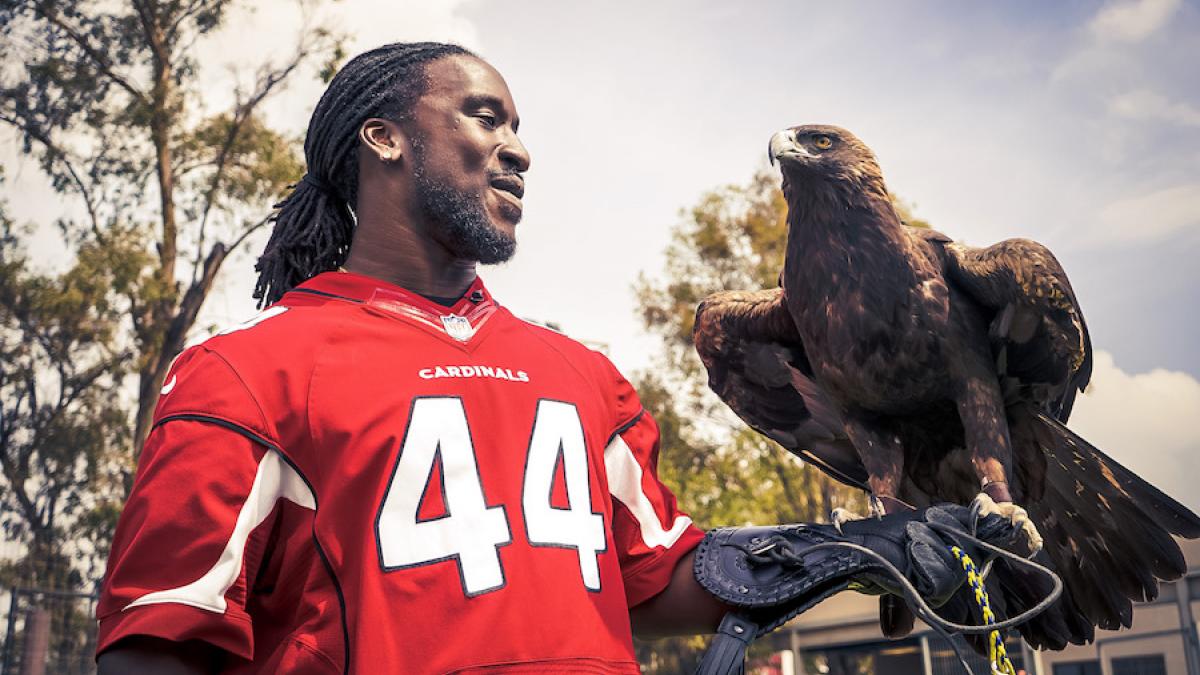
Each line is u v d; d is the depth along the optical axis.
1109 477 1.62
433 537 1.32
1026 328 1.70
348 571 1.30
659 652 22.80
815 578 1.50
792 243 1.81
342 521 1.31
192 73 20.31
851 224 1.73
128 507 1.29
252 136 20.36
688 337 23.36
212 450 1.29
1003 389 1.75
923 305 1.68
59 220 19.73
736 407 2.08
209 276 20.08
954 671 13.90
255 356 1.37
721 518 20.45
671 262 24.30
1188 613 13.32
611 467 1.66
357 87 1.63
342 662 1.26
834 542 1.50
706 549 1.61
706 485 21.30
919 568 1.43
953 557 1.44
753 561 1.54
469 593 1.30
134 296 19.25
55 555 18.77
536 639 1.31
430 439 1.37
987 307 1.73
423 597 1.28
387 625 1.26
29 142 19.72
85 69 19.80
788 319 1.93
